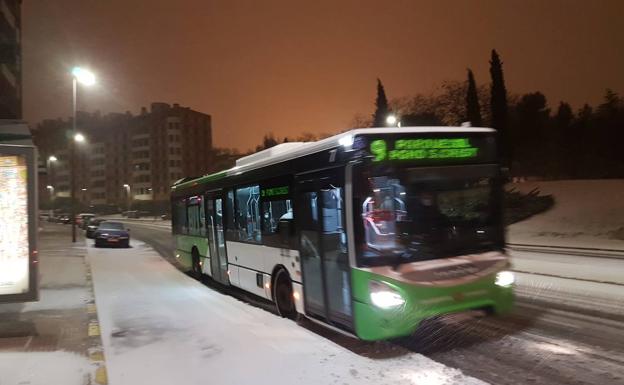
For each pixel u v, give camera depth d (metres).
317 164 7.76
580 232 27.94
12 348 7.39
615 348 6.96
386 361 6.54
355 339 7.78
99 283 14.34
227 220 12.28
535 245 25.36
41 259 20.98
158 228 60.75
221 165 108.88
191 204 15.91
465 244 6.96
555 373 6.06
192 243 15.74
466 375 5.95
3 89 39.75
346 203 6.83
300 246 8.38
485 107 53.38
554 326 8.17
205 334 7.99
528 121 53.19
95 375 6.14
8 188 8.28
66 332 8.35
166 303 10.93
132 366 6.53
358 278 6.63
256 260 10.41
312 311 8.06
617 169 46.22
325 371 6.10
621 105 46.66
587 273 13.87
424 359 6.58
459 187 7.05
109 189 153.88
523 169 52.38
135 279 15.30
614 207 31.44
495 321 8.55
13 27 43.06
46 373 6.24
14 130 12.29
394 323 6.45
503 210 7.32
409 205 6.79
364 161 6.73
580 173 48.75
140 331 8.35
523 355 6.76
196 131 146.62
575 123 49.66
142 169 145.38
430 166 6.96
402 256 6.61
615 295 10.52
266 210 9.88
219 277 13.08
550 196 36.88
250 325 8.55
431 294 6.56
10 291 8.24
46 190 165.25
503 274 7.05
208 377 6.01
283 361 6.51
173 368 6.39
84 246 30.28
